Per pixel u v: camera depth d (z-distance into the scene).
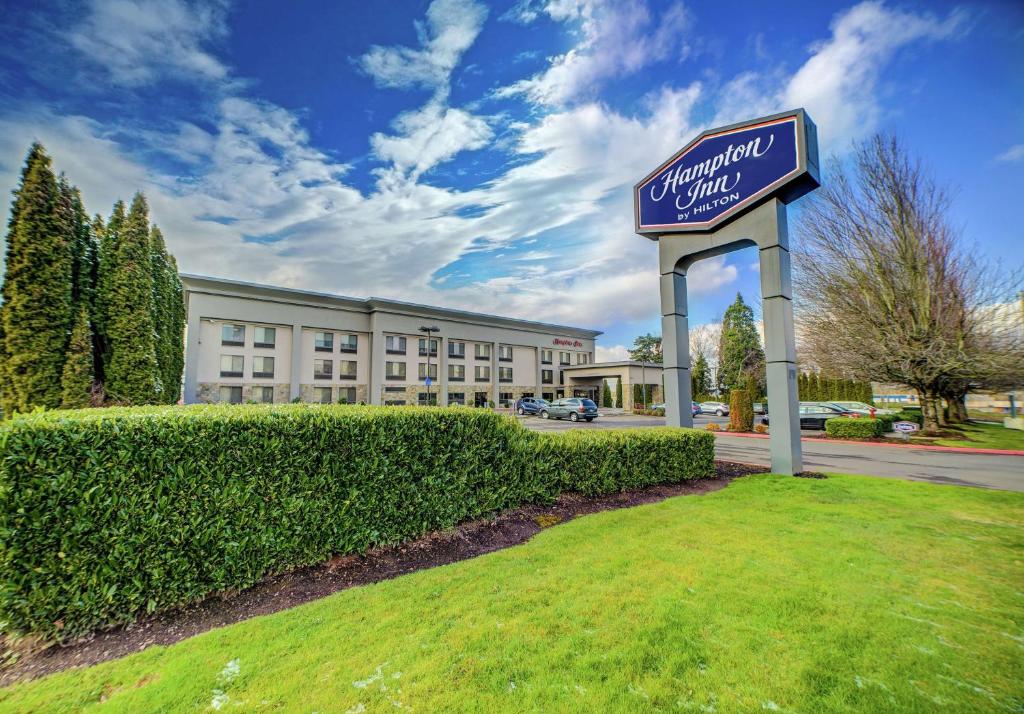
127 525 3.00
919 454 12.73
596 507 5.90
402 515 4.38
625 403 42.19
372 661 2.35
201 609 3.21
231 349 30.39
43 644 2.74
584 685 2.13
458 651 2.42
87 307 10.32
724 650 2.42
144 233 11.92
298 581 3.65
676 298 9.34
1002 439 15.84
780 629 2.64
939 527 4.76
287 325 32.28
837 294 17.88
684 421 9.04
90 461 2.92
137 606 3.01
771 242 7.92
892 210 17.03
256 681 2.19
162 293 16.67
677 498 6.25
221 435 3.40
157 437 3.16
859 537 4.41
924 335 16.12
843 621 2.74
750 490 6.65
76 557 2.84
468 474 4.99
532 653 2.39
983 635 2.59
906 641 2.52
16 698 2.15
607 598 3.05
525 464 5.61
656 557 3.85
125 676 2.32
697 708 1.97
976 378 16.75
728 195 8.37
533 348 46.91
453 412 4.91
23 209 8.28
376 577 3.81
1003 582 3.34
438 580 3.47
